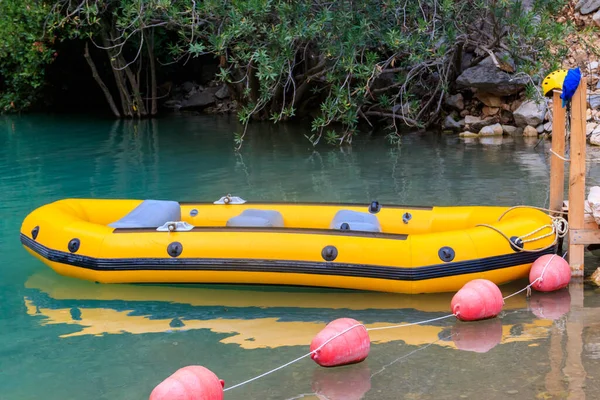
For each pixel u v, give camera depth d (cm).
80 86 2005
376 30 1257
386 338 498
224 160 1144
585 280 601
